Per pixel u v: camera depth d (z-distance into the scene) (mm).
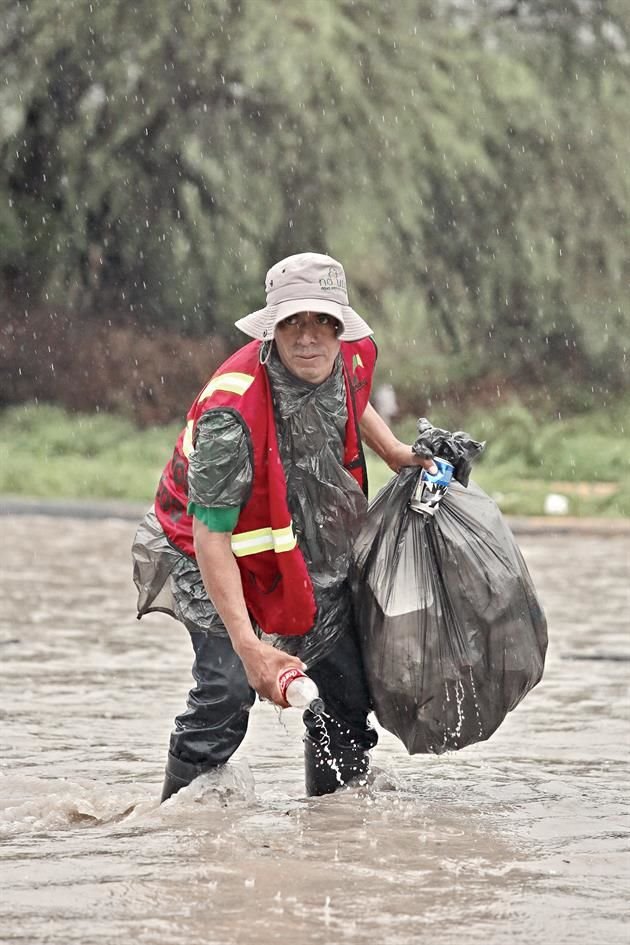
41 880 11016
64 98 83875
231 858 11680
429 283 83750
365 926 9859
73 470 69875
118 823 13023
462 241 82562
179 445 13242
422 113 77938
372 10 78625
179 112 80062
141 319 94125
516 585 13742
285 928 9797
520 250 82000
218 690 13203
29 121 84812
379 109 77562
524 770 15703
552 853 11977
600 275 83125
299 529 12938
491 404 91562
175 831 12570
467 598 13609
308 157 78312
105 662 23250
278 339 12477
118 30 78625
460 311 84125
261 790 14570
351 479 13000
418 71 78188
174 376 94062
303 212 80125
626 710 19469
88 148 82812
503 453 76750
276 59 74312
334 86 76375
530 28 83750
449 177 79938
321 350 12422
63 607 30047
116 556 41000
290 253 82188
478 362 92812
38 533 48031
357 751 14398
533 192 81375
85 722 18328
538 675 13898
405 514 13766
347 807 13570
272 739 17656
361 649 13773
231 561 12391
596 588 34438
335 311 12242
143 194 85062
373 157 77875
